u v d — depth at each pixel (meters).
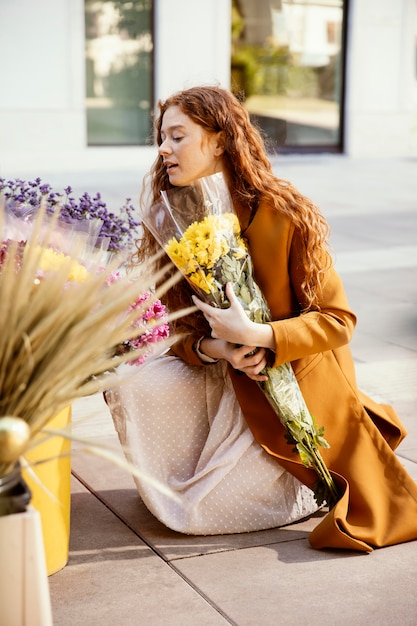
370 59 14.23
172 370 2.90
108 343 1.66
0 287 1.62
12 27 12.02
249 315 2.69
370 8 14.04
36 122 12.35
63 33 12.26
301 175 12.21
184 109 2.73
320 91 14.37
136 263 2.88
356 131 14.39
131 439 2.82
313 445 2.74
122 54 12.97
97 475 3.31
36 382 1.61
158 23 12.85
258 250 2.75
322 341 2.71
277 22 13.91
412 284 6.50
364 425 2.88
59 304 1.62
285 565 2.63
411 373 4.50
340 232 8.41
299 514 2.93
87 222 2.53
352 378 2.93
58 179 11.48
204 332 2.87
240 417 2.88
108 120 13.14
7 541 1.64
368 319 5.57
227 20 13.14
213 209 2.66
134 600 2.44
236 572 2.59
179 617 2.35
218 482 2.82
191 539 2.81
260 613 2.37
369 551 2.69
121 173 12.26
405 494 2.81
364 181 11.78
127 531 2.87
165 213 2.66
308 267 2.73
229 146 2.73
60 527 2.57
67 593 2.48
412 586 2.50
